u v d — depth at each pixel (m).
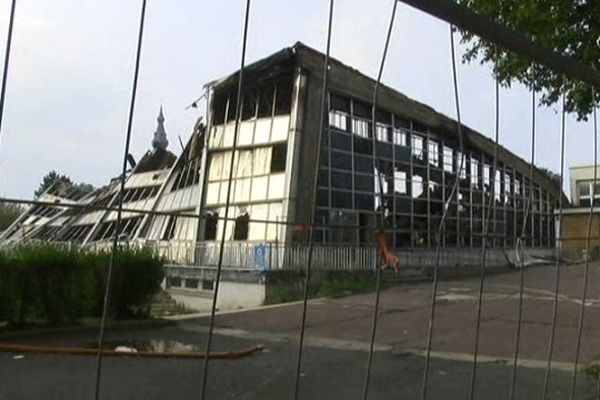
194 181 20.20
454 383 8.03
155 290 14.64
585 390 6.57
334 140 24.97
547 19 6.68
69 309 12.97
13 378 8.12
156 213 2.15
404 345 11.48
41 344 10.89
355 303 16.33
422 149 18.55
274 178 26.91
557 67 2.98
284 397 7.55
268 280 18.28
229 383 8.25
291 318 15.35
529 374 8.09
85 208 1.93
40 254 12.91
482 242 3.11
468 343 11.42
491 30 2.55
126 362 9.33
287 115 26.34
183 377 8.45
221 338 12.46
